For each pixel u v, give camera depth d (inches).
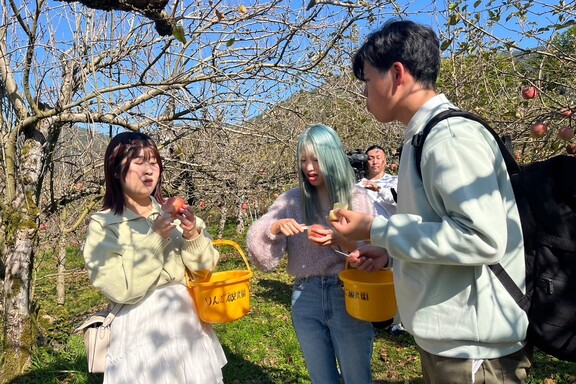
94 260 79.0
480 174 50.9
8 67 150.2
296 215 95.9
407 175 58.4
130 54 143.6
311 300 92.3
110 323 81.7
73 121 148.5
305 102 175.0
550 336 53.4
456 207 50.4
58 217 179.5
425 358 59.1
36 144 154.9
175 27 93.0
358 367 91.7
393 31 58.7
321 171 89.8
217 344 90.4
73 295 282.8
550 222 55.2
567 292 53.6
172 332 81.2
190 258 84.6
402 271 59.1
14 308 152.8
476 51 164.2
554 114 120.3
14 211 153.0
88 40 134.0
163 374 78.3
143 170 82.2
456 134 52.9
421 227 52.8
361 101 162.2
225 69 141.6
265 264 92.6
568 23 112.1
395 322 80.4
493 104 168.6
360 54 62.3
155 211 86.3
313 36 134.7
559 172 56.7
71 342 168.9
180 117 153.4
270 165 206.4
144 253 78.7
